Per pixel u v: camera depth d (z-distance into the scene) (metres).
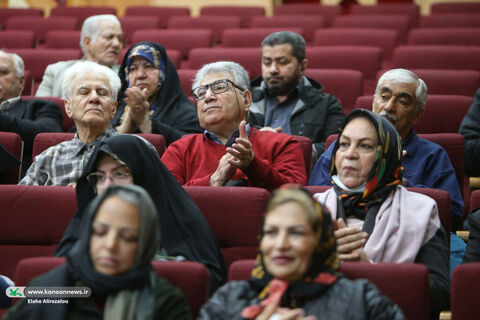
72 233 3.29
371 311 2.60
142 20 10.02
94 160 3.30
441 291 3.34
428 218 3.59
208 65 4.65
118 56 7.11
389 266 2.90
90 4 12.99
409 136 4.91
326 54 7.68
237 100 4.55
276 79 5.98
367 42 8.65
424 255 3.54
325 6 10.84
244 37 8.76
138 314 2.61
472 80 6.60
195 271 2.89
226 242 3.60
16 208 3.67
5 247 3.65
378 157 3.64
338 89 6.80
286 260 2.61
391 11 10.55
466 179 5.52
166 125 5.29
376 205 3.65
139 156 3.37
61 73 6.99
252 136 4.53
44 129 5.41
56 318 2.63
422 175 4.77
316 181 4.66
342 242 3.20
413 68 7.58
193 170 4.42
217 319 2.66
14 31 9.11
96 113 4.57
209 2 12.73
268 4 12.70
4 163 4.64
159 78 5.75
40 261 2.93
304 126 5.87
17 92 5.91
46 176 4.49
